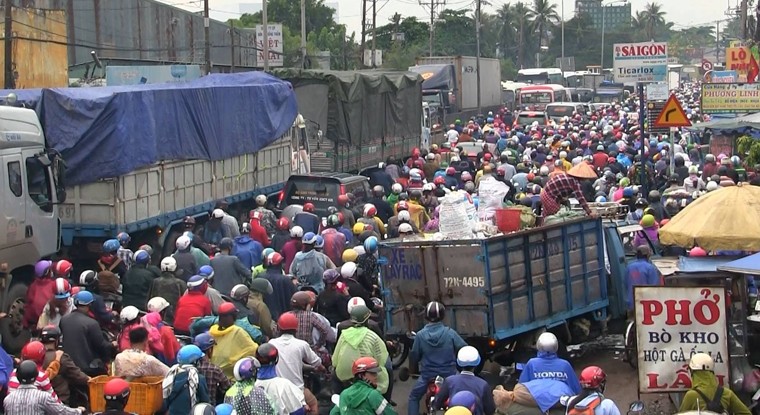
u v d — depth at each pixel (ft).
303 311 74.59
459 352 61.57
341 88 189.88
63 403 63.93
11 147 95.30
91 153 113.50
